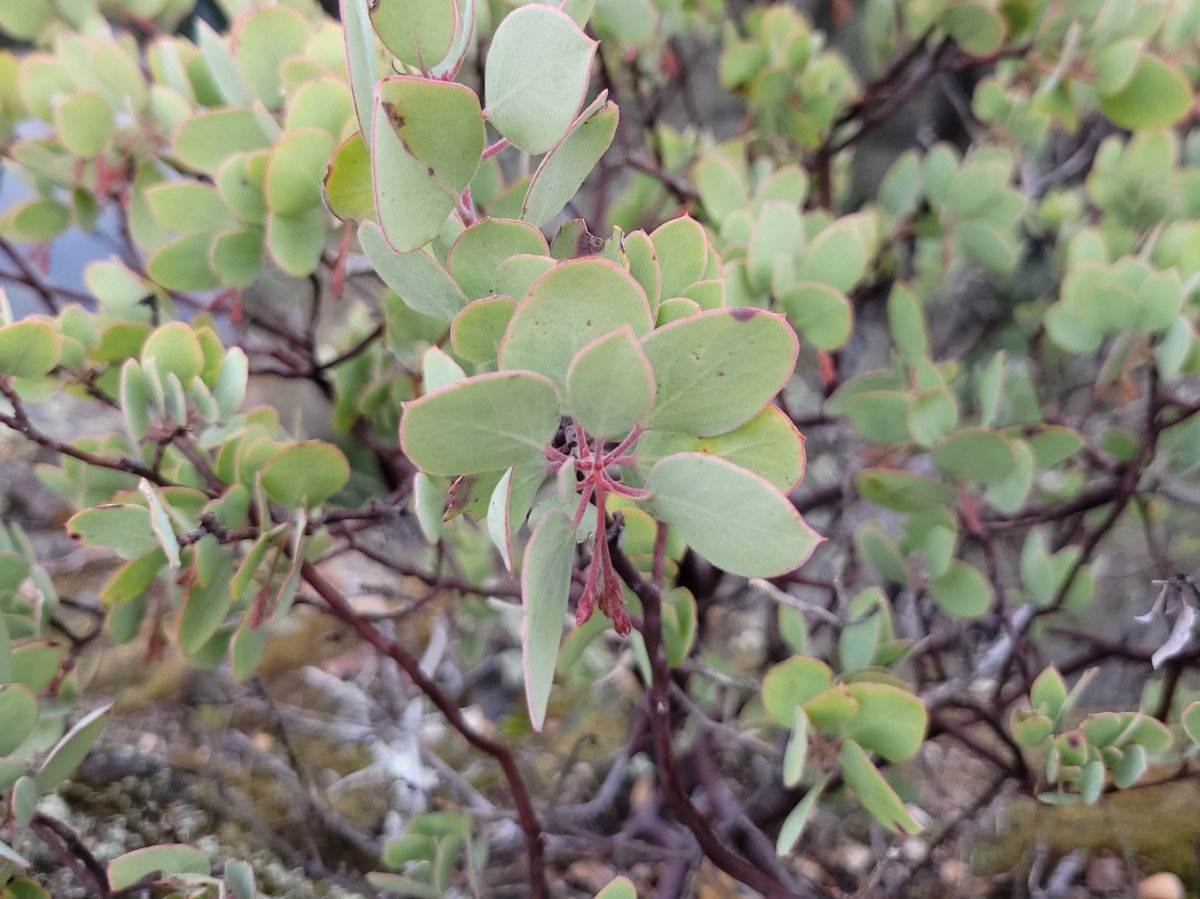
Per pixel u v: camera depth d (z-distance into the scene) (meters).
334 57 0.40
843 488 0.56
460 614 0.62
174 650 0.59
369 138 0.19
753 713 0.48
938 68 0.57
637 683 0.57
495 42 0.20
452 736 0.61
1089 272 0.44
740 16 0.93
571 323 0.18
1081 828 0.52
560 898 0.51
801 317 0.39
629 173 0.76
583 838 0.47
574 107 0.19
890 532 0.65
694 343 0.18
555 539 0.18
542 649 0.17
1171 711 0.45
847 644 0.38
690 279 0.23
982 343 0.82
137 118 0.43
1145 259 0.47
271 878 0.45
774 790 0.50
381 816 0.53
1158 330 0.40
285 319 0.56
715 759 0.58
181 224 0.39
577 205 0.69
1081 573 0.47
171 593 0.36
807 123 0.58
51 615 0.37
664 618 0.35
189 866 0.31
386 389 0.49
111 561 0.63
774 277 0.39
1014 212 0.55
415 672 0.36
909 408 0.43
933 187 0.56
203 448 0.35
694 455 0.18
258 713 0.57
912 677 0.58
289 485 0.33
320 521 0.35
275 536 0.32
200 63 0.46
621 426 0.17
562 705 0.64
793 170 0.47
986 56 0.54
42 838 0.32
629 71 0.59
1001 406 0.55
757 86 0.58
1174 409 0.48
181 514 0.33
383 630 0.60
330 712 0.60
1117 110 0.48
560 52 0.19
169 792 0.49
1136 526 0.67
